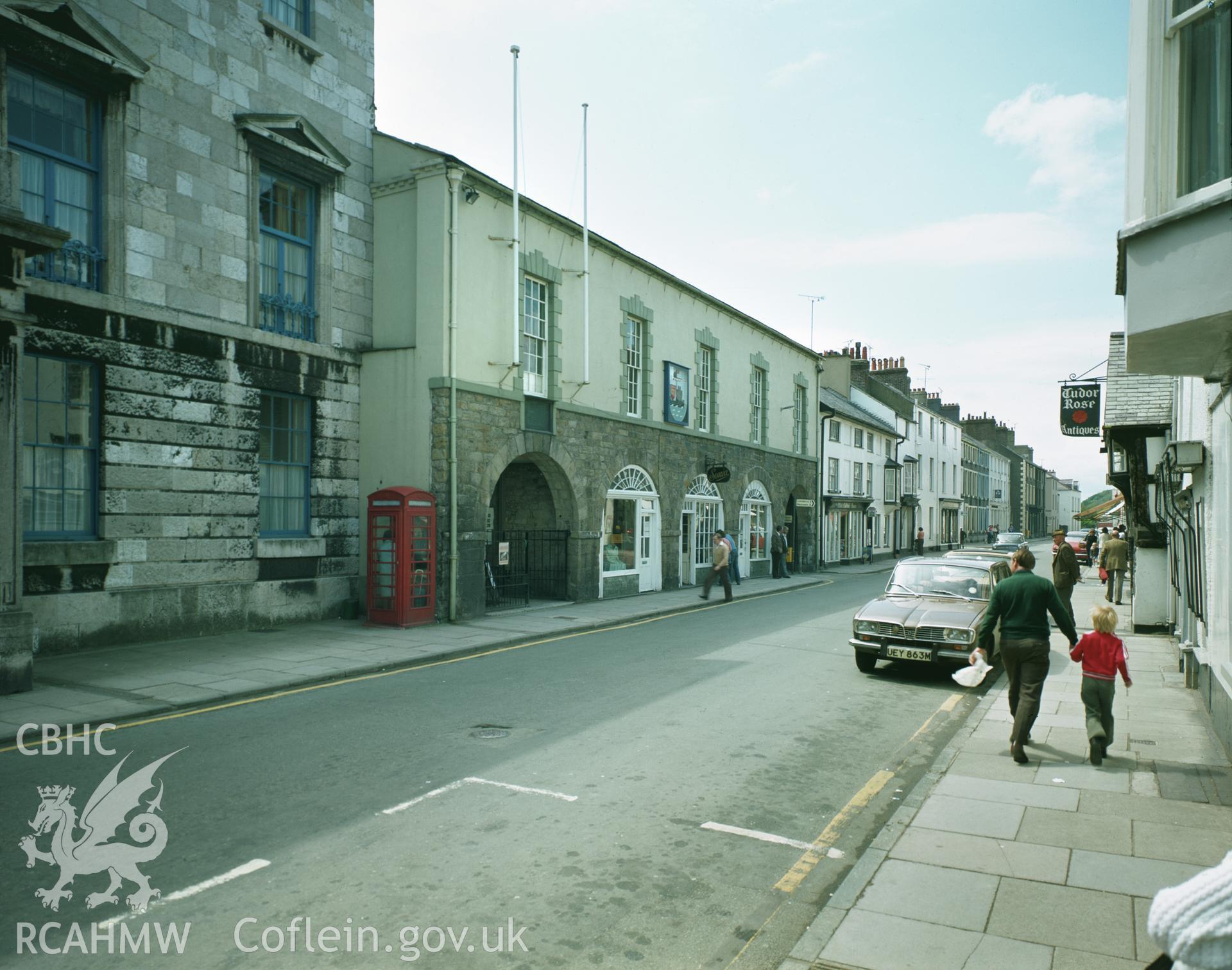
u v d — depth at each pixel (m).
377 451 15.54
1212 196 4.43
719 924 4.13
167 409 12.12
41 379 10.74
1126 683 6.86
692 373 24.27
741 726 8.02
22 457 9.81
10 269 8.52
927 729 8.16
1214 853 4.91
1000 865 4.72
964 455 68.69
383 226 15.84
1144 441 14.38
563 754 6.93
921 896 4.34
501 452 16.22
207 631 12.72
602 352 19.83
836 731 7.99
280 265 14.30
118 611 11.49
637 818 5.53
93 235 11.43
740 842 5.19
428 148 15.27
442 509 14.98
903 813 5.61
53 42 10.65
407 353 15.31
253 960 3.70
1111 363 15.43
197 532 12.56
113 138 11.48
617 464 20.28
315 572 14.73
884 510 46.66
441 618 14.95
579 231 18.67
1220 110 4.61
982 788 6.15
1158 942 1.54
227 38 13.10
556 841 5.11
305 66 14.55
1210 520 8.08
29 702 8.34
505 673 10.59
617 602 19.19
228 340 13.04
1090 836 5.18
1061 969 3.61
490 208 16.14
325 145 14.69
